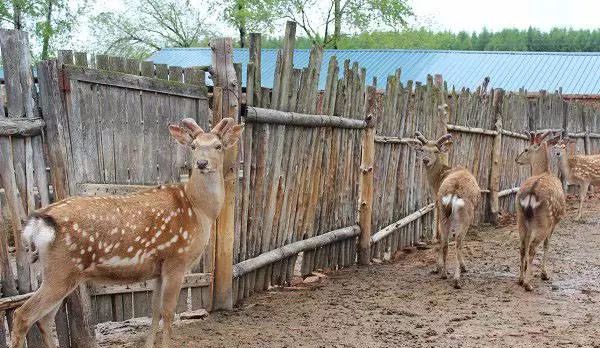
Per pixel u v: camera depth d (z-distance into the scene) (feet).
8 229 19.13
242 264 23.54
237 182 22.74
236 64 22.21
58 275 15.65
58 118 17.12
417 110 36.14
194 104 21.57
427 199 39.27
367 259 31.53
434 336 20.57
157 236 17.26
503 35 241.35
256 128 23.71
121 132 19.02
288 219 26.32
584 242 37.52
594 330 21.25
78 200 16.26
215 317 22.17
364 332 20.90
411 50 96.53
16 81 16.58
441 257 29.25
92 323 18.35
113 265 16.63
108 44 125.80
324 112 27.73
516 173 51.37
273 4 112.47
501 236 39.78
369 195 31.17
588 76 86.28
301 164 26.66
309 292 25.91
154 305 18.31
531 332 20.98
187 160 21.34
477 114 42.86
